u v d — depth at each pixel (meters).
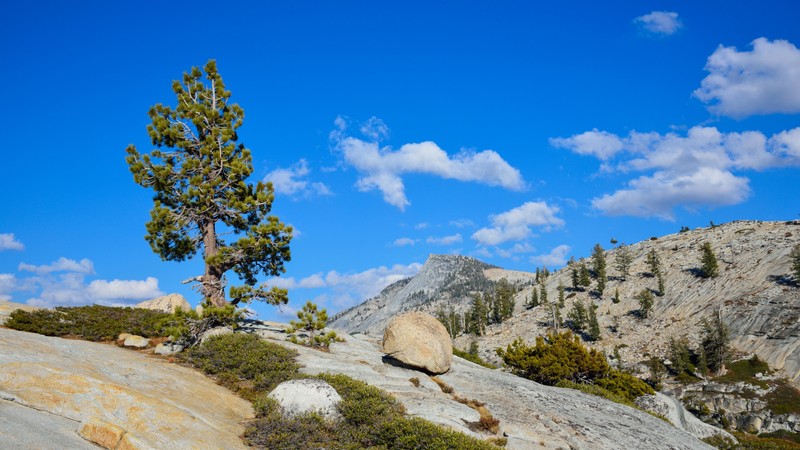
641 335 144.50
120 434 13.37
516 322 183.75
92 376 16.89
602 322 161.75
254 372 22.53
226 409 18.36
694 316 143.50
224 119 33.47
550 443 21.61
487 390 27.09
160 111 32.44
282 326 35.81
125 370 18.98
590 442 23.02
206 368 22.81
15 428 12.42
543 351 54.03
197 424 15.38
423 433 17.28
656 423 30.39
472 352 153.12
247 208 31.70
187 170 31.14
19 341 19.09
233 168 31.64
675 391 107.25
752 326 125.69
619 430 26.08
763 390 99.62
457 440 17.14
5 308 27.86
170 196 31.64
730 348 121.56
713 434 45.41
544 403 27.17
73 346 20.66
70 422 13.98
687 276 169.25
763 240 170.75
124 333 27.16
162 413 14.98
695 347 124.75
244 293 30.12
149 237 30.84
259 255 32.41
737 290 146.38
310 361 25.39
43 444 12.12
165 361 23.77
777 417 90.19
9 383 14.60
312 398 18.81
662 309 156.38
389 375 25.98
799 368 104.38
